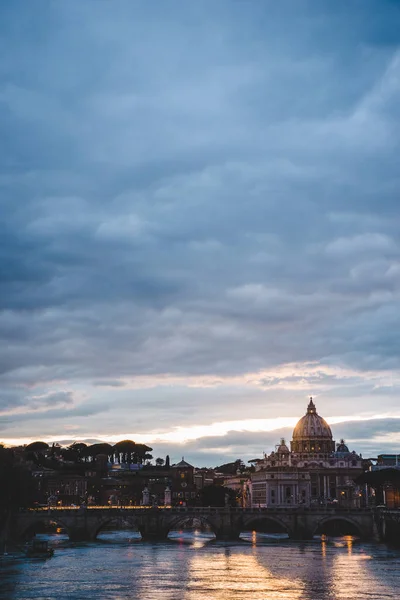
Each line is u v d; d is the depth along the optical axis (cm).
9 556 19312
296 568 17362
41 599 13500
